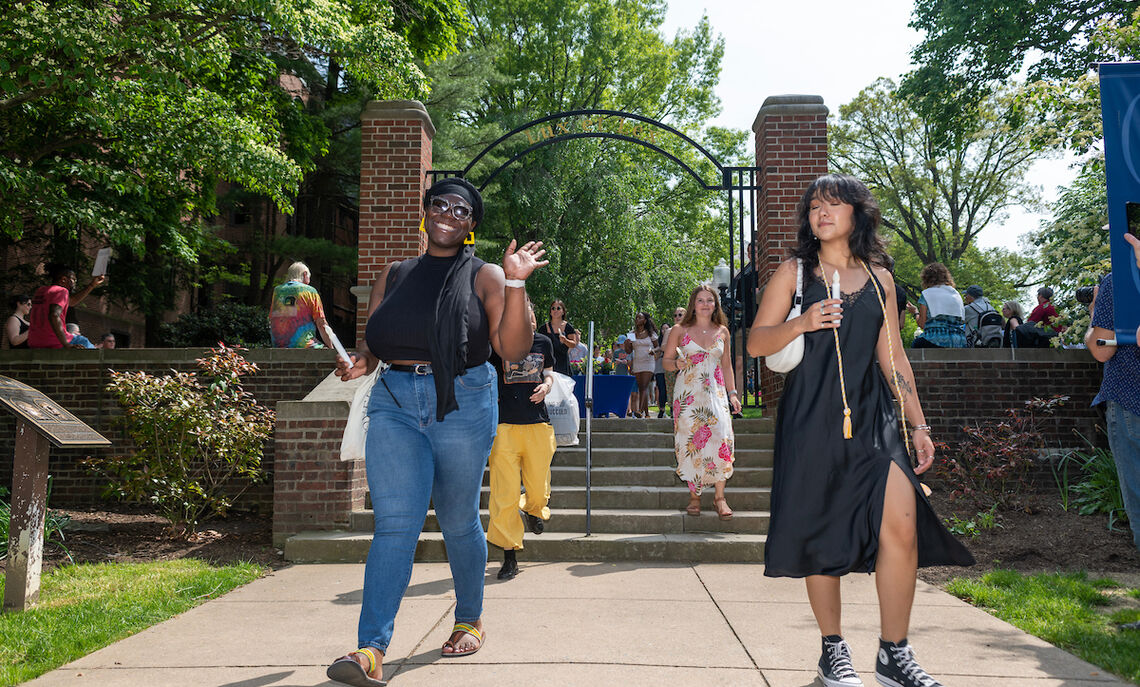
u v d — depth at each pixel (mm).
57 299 8359
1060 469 7273
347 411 6227
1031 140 8844
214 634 3695
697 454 6113
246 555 5906
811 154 8688
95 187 11539
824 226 2814
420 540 5711
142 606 4172
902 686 2566
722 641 3504
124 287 15773
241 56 12055
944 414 7617
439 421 2951
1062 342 7957
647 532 6203
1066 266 8344
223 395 6660
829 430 2699
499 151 22312
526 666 3123
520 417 5145
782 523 2707
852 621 3914
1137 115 3836
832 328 2787
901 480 2625
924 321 8547
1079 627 3678
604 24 29250
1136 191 3809
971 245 34625
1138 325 3740
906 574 2598
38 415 4195
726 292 12266
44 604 4250
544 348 5363
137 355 8156
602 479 7211
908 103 23516
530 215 22719
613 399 9773
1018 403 7645
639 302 23203
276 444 6215
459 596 3336
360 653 2656
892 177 34594
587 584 4863
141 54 8211
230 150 9680
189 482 6469
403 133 8875
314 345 8242
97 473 8016
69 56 7617
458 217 3064
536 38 28984
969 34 20641
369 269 8680
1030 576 4898
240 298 24578
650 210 26406
